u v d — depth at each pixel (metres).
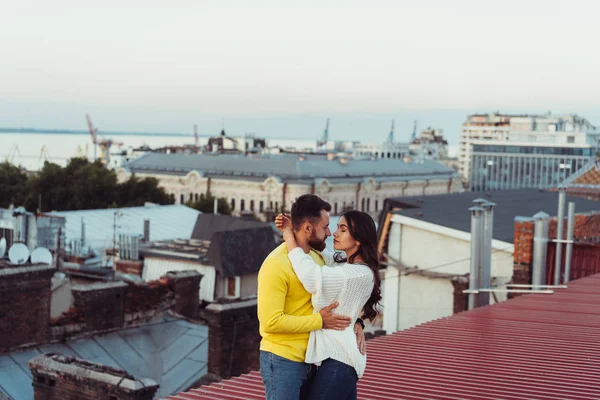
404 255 32.81
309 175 180.62
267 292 7.36
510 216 36.00
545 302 20.36
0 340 20.88
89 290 23.09
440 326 17.02
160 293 25.41
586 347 14.89
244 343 21.42
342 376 7.45
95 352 22.33
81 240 51.69
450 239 31.45
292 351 7.41
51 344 22.09
